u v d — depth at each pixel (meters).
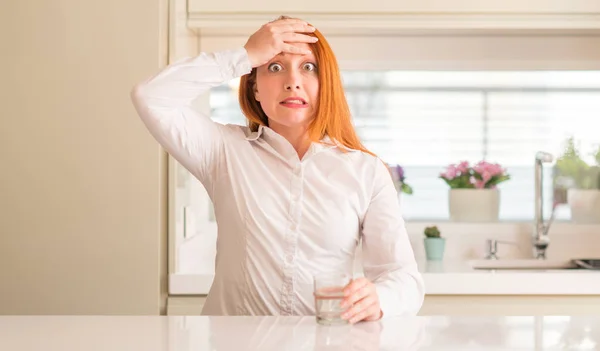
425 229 2.80
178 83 1.47
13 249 2.36
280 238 1.54
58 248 2.35
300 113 1.56
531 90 3.11
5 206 2.36
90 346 1.06
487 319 1.29
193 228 2.70
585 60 2.97
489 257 2.88
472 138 3.13
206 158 1.60
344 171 1.58
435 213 3.13
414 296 1.43
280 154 1.59
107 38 2.34
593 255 2.97
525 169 3.12
